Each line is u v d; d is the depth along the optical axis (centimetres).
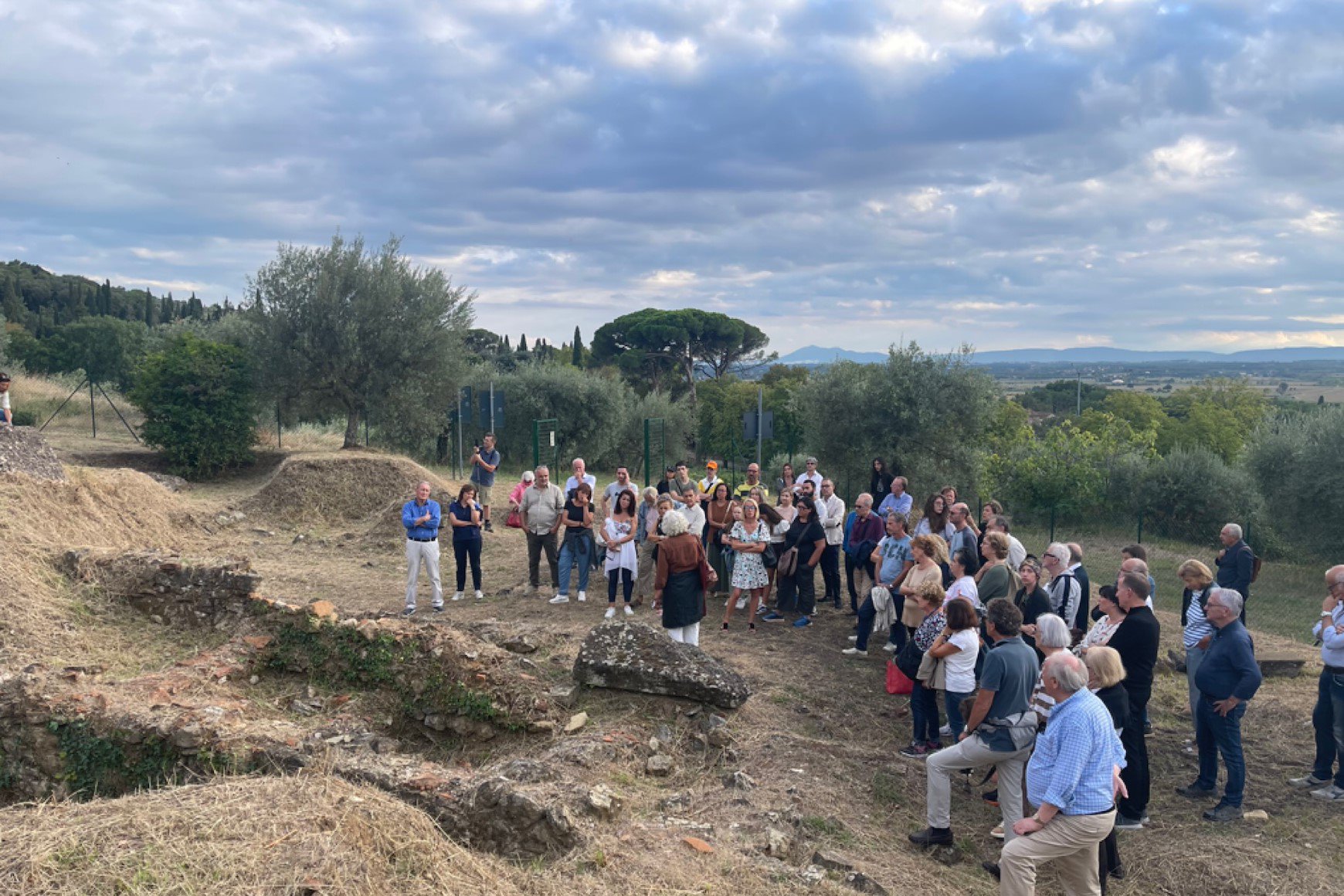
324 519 1814
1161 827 646
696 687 759
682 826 551
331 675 848
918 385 2316
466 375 2756
